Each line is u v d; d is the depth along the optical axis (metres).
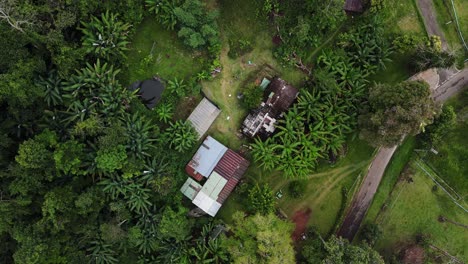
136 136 36.84
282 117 40.69
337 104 40.31
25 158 31.17
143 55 40.28
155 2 38.12
